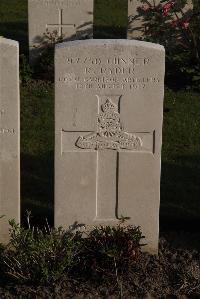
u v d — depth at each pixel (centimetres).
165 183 345
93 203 286
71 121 274
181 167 363
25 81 482
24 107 438
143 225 288
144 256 284
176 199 331
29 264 262
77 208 286
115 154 280
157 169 282
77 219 287
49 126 412
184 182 347
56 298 257
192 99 455
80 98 271
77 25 506
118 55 268
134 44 267
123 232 275
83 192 284
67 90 270
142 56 268
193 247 293
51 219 310
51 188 340
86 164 281
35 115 427
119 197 285
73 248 270
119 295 259
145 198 285
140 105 274
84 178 282
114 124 276
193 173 357
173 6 493
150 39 505
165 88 471
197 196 334
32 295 259
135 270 273
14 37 602
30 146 386
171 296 261
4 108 275
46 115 427
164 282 268
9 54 269
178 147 387
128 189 284
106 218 288
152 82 271
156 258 284
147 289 263
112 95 272
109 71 269
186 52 485
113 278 266
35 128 409
